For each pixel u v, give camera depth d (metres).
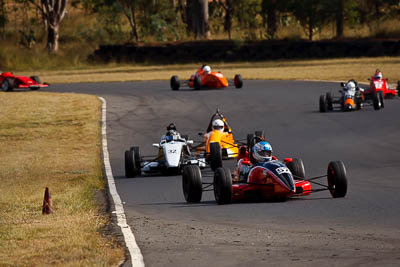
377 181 54.62
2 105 135.38
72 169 71.19
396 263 28.23
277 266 28.67
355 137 82.81
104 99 140.12
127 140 91.50
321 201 45.41
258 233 35.59
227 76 188.88
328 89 142.12
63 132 101.62
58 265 29.69
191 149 72.38
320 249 31.31
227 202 45.78
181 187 55.97
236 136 89.06
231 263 29.52
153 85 170.00
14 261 30.80
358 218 38.84
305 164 66.75
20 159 81.19
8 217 44.22
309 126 94.31
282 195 45.31
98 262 29.66
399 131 85.06
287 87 149.88
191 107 122.06
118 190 56.28
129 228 37.94
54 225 39.16
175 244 33.66
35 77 169.75
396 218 38.47
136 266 29.38
